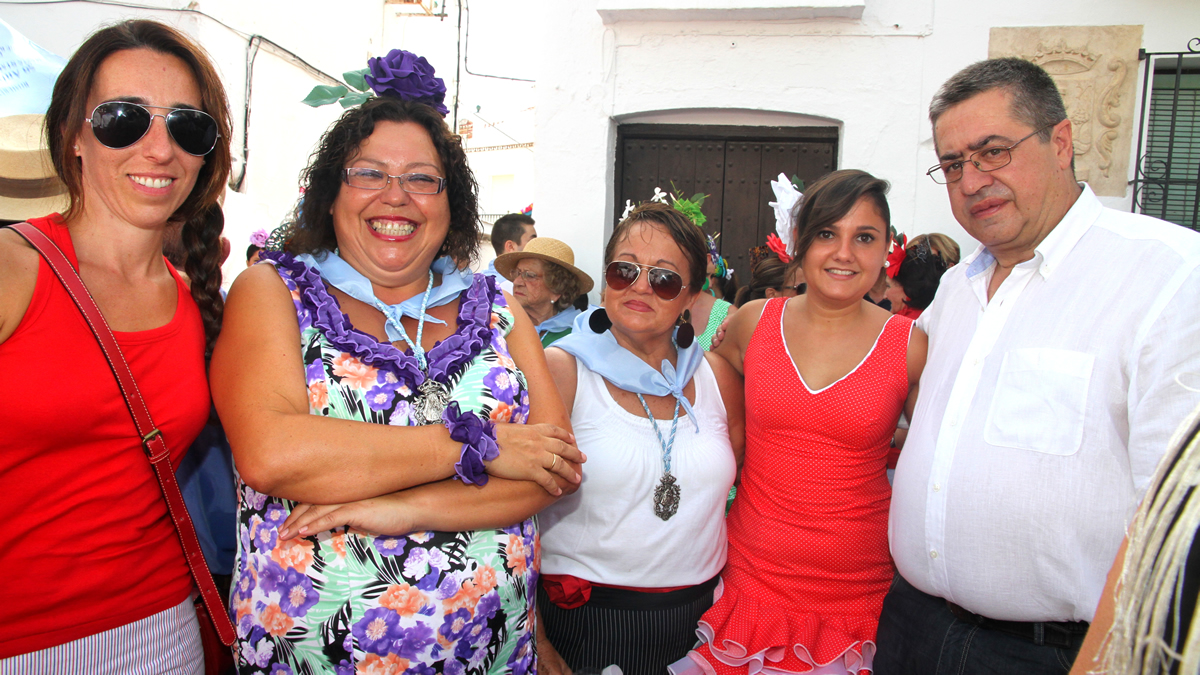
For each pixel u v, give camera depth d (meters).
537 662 1.92
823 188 1.99
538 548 1.73
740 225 4.70
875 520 2.02
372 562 1.42
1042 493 1.59
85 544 1.33
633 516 1.92
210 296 1.63
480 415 1.55
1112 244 1.63
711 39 4.37
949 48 4.19
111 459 1.35
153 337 1.42
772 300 2.26
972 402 1.74
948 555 1.72
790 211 2.28
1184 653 0.65
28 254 1.29
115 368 1.33
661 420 2.00
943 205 4.24
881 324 2.08
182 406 1.44
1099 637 0.80
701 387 2.15
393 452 1.38
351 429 1.37
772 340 2.12
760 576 2.04
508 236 4.40
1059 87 4.13
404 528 1.40
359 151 1.55
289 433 1.33
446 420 1.46
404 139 1.55
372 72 1.59
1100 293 1.61
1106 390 1.56
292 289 1.52
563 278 3.61
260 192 6.47
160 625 1.45
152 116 1.36
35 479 1.28
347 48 8.04
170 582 1.48
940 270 3.36
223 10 5.75
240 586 1.48
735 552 2.12
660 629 1.92
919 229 4.27
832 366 2.03
